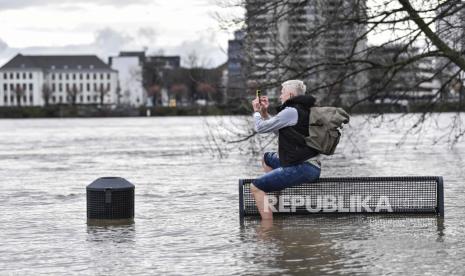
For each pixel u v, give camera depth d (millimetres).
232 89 42406
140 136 103875
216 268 15633
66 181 37438
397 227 20250
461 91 39500
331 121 20031
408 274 14742
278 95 40406
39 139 98125
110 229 20984
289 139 20172
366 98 39625
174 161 52594
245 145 70375
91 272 15500
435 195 22344
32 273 15477
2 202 28188
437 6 34469
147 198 28859
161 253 17359
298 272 15086
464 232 19391
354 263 15828
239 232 19984
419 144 69875
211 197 29016
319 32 37812
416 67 39562
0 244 18781
